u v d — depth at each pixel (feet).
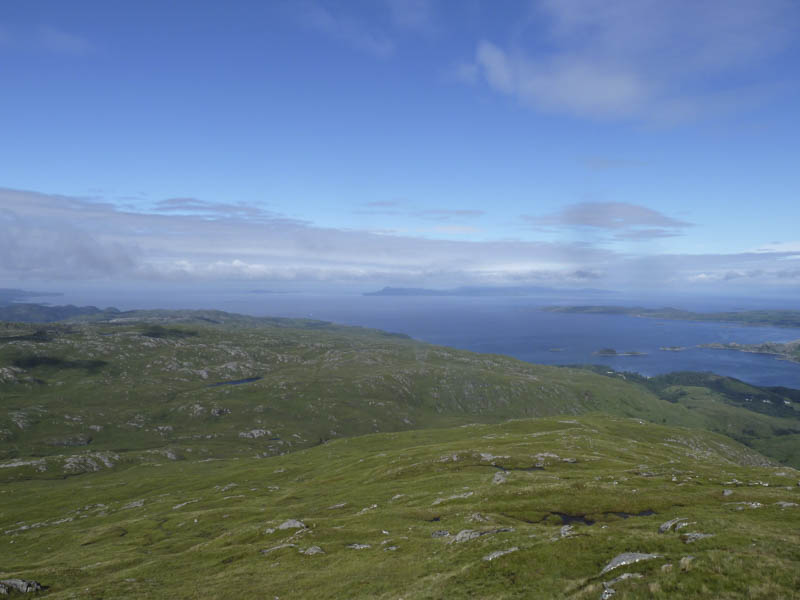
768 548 90.48
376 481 352.49
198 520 279.28
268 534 205.57
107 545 256.11
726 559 84.23
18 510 433.48
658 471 269.64
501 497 212.84
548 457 346.74
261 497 362.74
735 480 228.84
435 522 194.39
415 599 101.50
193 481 497.46
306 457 600.80
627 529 135.44
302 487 386.93
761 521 131.95
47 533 329.31
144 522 301.22
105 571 182.39
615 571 91.50
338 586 125.18
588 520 168.55
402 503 255.91
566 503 187.11
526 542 126.72
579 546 110.73
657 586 79.25
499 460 351.05
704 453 525.75
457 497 230.07
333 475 424.46
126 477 619.67
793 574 75.36
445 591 102.58
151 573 167.53
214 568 165.68
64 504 448.24
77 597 138.10
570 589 89.10
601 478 252.42
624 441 491.31
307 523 214.28
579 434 505.66
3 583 152.76
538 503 191.31
